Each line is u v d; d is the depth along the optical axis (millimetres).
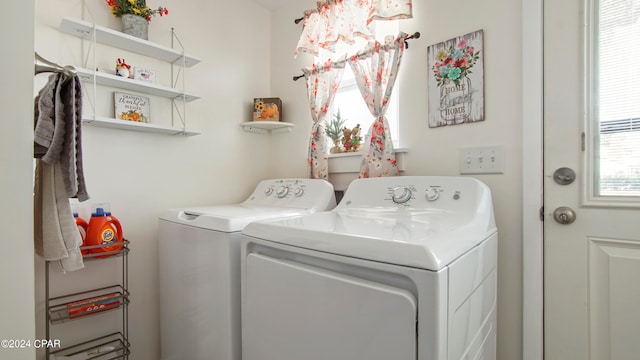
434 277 598
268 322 901
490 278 1047
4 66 583
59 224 931
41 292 1307
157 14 1647
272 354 888
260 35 2203
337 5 1704
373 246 692
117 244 1373
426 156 1462
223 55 1966
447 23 1402
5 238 583
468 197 1113
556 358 1123
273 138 2227
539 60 1156
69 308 1287
